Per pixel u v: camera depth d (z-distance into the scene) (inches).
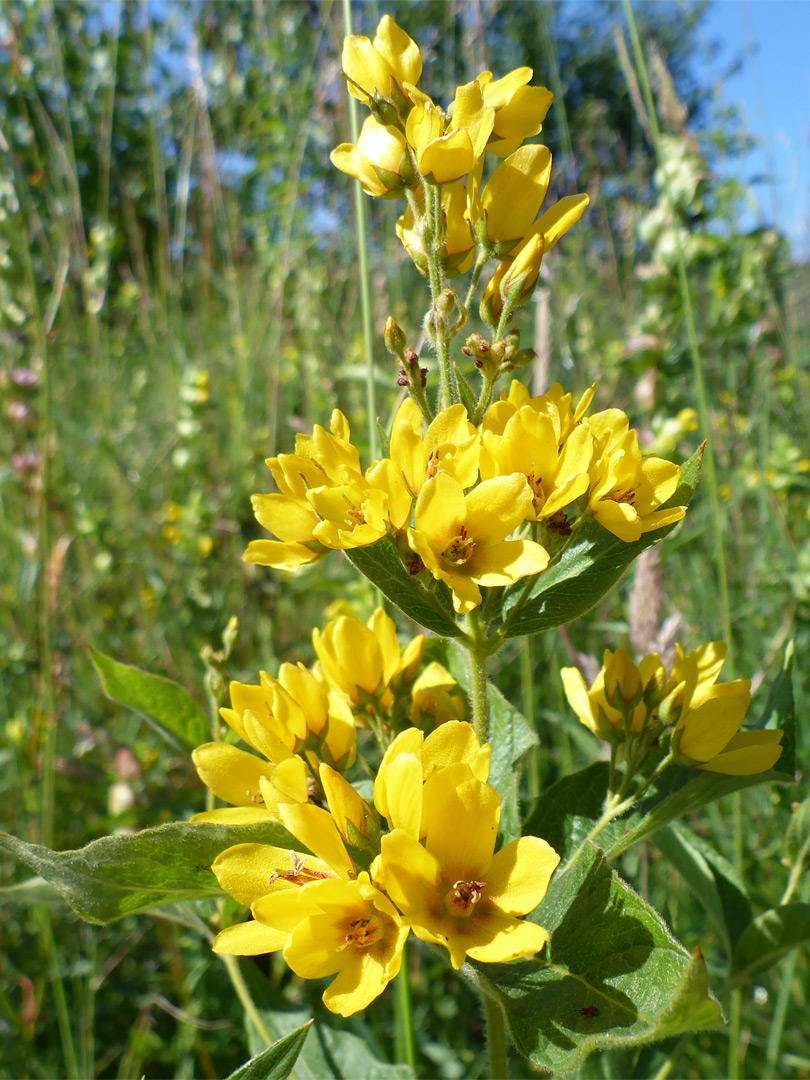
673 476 4.6
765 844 8.6
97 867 4.2
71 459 16.2
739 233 13.8
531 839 3.8
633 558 4.6
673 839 5.8
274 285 15.7
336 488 4.3
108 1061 7.9
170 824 4.3
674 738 4.8
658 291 11.8
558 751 10.1
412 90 4.6
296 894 3.8
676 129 11.3
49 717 8.8
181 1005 8.3
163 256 16.7
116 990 8.5
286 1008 6.2
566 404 4.6
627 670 4.9
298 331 16.4
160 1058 7.9
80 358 18.0
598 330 16.2
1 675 11.1
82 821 10.1
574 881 4.0
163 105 18.3
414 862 3.6
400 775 3.6
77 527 12.7
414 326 14.9
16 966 8.6
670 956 3.6
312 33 16.0
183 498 15.8
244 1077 3.5
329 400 14.1
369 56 4.8
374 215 16.9
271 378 14.9
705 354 14.5
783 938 5.4
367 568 4.5
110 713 11.9
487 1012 4.8
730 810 9.0
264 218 17.7
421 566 4.4
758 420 14.2
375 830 4.1
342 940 3.8
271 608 12.6
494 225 4.7
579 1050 3.4
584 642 10.9
